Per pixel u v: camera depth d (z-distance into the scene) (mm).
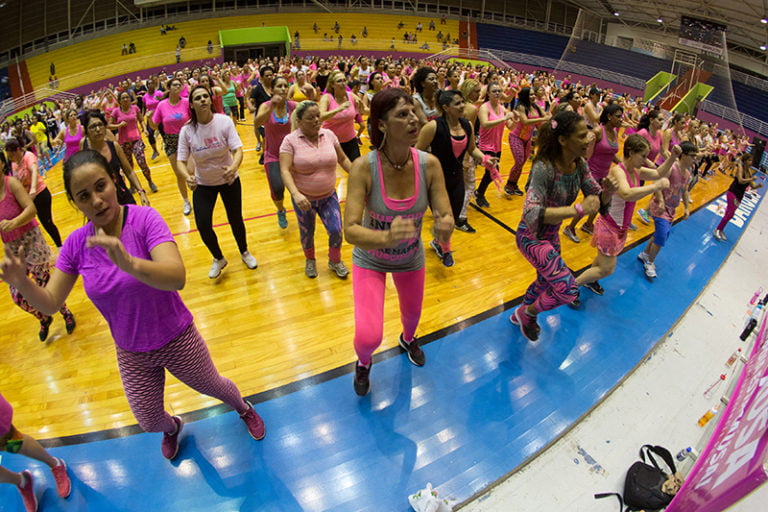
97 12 25766
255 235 4875
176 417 2521
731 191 5422
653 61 15805
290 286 3979
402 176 2119
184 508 2250
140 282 1743
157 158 7898
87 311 3729
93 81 22719
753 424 1572
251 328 3449
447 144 3668
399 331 3438
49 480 2389
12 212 3033
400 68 9500
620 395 3076
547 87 12305
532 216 2625
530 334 3340
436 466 2465
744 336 3486
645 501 2291
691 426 2887
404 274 2508
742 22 20344
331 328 3459
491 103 5113
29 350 3291
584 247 4891
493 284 4082
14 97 23125
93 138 3615
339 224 3805
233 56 25688
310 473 2412
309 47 26594
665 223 4215
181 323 1968
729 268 5051
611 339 3527
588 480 2492
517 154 5785
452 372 3084
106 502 2277
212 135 3432
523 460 2523
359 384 2812
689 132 8000
